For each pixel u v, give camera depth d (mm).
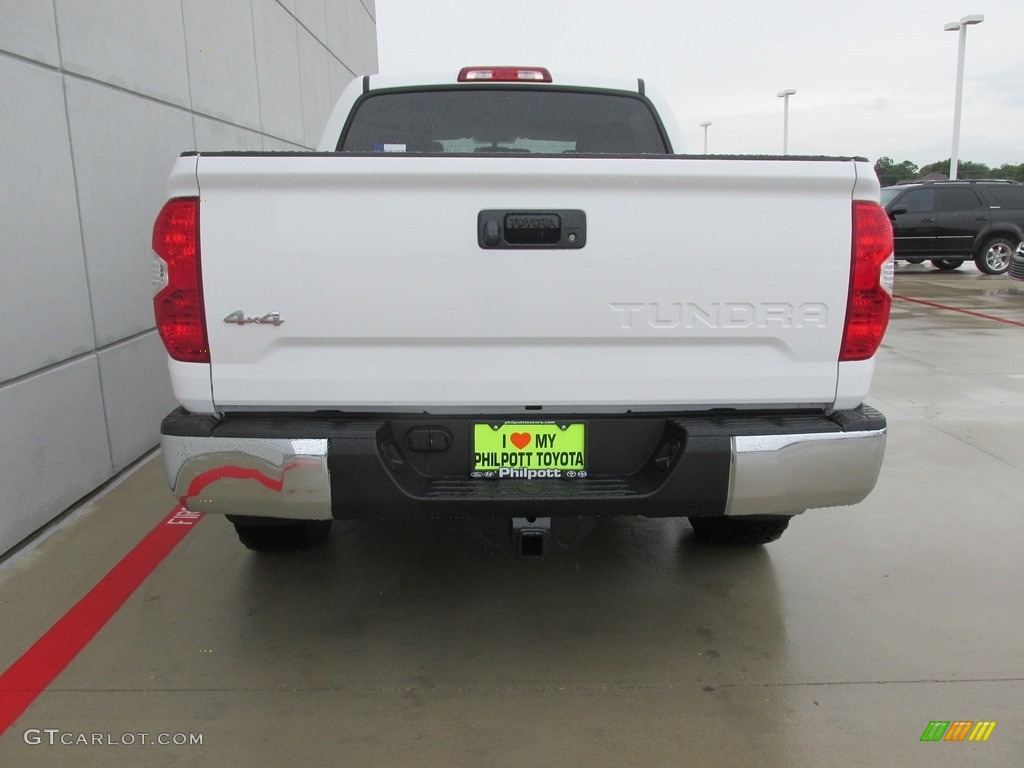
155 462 4695
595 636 2908
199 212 2287
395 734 2361
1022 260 13102
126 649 2801
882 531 3822
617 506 2412
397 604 3135
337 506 2385
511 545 2604
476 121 3838
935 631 2936
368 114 3805
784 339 2416
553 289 2342
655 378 2422
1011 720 2432
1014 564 3471
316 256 2307
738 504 2447
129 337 4562
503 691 2574
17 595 3168
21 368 3512
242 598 3170
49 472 3754
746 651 2805
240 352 2363
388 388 2400
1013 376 7078
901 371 7305
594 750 2295
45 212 3693
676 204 2322
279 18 7660
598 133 3865
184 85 5355
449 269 2322
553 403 2432
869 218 2375
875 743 2328
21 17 3525
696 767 2230
